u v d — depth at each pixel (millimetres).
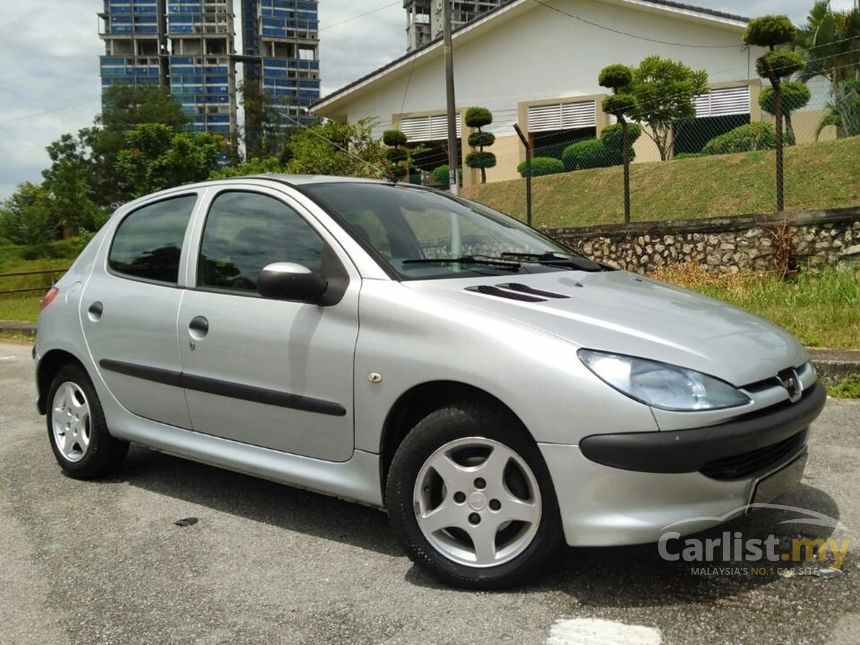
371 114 25656
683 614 2662
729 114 22078
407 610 2783
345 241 3340
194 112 125000
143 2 124688
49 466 4848
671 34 22703
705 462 2557
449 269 3385
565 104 23938
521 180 18500
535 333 2764
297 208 3568
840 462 4207
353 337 3127
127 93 72125
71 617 2861
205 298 3732
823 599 2727
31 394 7590
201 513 3893
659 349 2701
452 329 2875
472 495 2873
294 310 3359
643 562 3078
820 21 20375
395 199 3877
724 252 10359
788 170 13516
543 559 2775
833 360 5961
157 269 4086
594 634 2551
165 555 3387
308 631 2674
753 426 2621
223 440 3689
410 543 2975
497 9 23625
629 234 11195
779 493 2865
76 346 4355
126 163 24906
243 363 3498
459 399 2963
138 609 2898
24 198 41875
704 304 3326
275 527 3662
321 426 3248
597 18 23328
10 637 2740
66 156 66312
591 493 2611
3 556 3451
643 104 18312
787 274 9711
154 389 3951
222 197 3934
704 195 13992
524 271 3479
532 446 2738
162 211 4238
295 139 21266
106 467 4438
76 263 4688
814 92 19094
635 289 3404
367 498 3148
